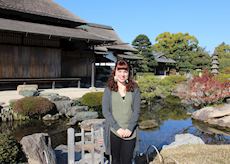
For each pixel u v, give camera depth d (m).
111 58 31.14
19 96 14.37
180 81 26.44
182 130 11.33
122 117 3.63
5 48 16.56
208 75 19.62
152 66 43.88
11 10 18.19
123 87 3.71
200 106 17.53
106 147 3.79
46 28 17.86
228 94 16.31
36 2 21.06
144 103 19.58
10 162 5.01
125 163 3.69
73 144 4.87
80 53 21.89
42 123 11.98
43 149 5.63
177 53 55.12
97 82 26.03
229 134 10.80
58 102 13.62
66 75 21.97
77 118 12.16
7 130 10.59
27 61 17.64
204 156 5.41
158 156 5.54
